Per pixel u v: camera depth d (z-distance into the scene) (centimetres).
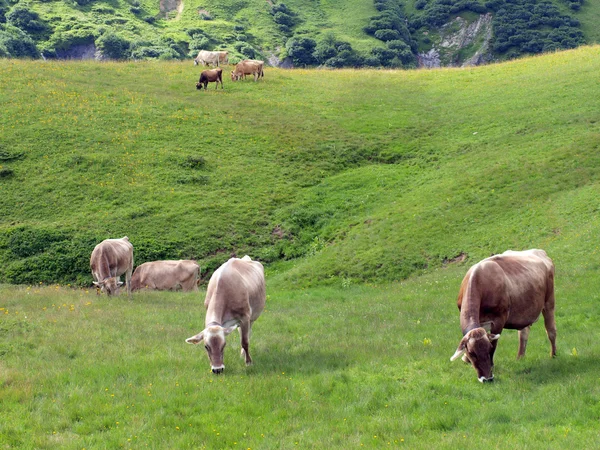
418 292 2323
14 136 4097
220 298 1339
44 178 3756
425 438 968
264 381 1230
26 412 1104
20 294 2220
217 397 1165
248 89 5281
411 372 1270
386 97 5197
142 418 1078
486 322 1195
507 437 940
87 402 1147
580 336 1436
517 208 3119
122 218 3450
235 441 990
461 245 2922
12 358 1422
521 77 5181
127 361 1398
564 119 4112
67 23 12231
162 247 3241
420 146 4281
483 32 13362
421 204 3428
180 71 5706
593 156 3441
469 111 4675
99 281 2277
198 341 1291
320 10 14762
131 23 13062
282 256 3319
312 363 1357
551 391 1088
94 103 4672
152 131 4359
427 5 14588
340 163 4175
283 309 2272
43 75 5100
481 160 3822
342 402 1130
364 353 1416
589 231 2569
